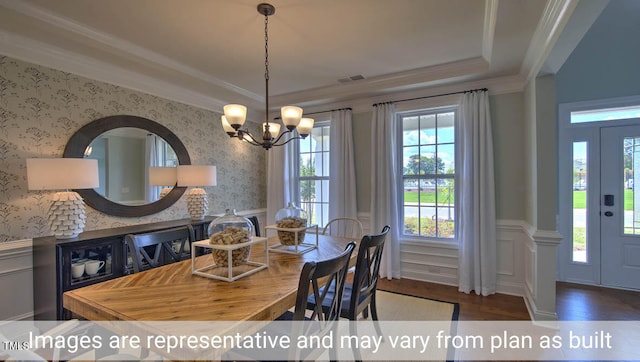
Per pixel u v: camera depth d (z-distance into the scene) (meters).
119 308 1.33
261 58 3.05
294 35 2.58
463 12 2.24
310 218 4.70
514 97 3.35
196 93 3.87
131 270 2.71
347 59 3.09
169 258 2.94
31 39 2.43
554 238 2.57
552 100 2.65
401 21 2.37
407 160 4.06
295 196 4.74
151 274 1.78
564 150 3.63
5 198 2.37
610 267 3.49
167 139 3.52
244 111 2.10
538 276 2.65
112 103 3.03
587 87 3.51
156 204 3.39
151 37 2.58
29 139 2.49
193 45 2.74
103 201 2.93
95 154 2.89
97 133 2.89
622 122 3.43
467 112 3.46
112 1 2.04
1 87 2.34
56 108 2.64
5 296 2.35
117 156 3.05
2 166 2.35
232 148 4.43
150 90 3.37
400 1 2.10
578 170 3.62
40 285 2.42
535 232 2.66
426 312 2.91
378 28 2.48
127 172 3.13
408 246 3.96
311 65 3.24
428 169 3.93
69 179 2.31
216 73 3.45
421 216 3.97
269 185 4.78
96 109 2.90
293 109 2.18
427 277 3.84
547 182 2.67
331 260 1.44
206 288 1.56
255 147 4.86
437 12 2.24
